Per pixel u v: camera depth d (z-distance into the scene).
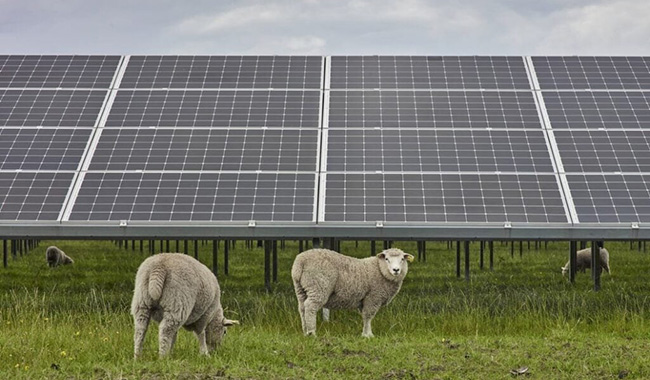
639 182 19.41
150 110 22.05
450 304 18.67
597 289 22.67
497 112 22.16
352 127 21.42
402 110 22.23
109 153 20.30
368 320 15.79
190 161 20.06
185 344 13.36
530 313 17.52
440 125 21.58
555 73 23.94
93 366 11.25
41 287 24.58
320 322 17.08
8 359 11.84
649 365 12.08
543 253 41.66
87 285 24.97
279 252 41.44
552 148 20.64
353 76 23.92
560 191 19.12
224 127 21.36
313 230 17.94
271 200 18.67
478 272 31.00
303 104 22.45
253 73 23.97
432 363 12.14
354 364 11.96
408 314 17.53
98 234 17.92
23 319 15.54
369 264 15.66
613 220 18.17
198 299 11.94
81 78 23.58
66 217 18.05
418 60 24.81
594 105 22.36
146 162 20.00
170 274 11.39
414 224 17.97
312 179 19.44
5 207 18.36
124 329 14.94
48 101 22.42
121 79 23.56
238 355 12.27
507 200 18.83
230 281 26.38
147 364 10.97
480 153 20.48
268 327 16.58
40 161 19.98
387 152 20.47
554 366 12.09
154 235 17.95
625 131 21.27
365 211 18.33
